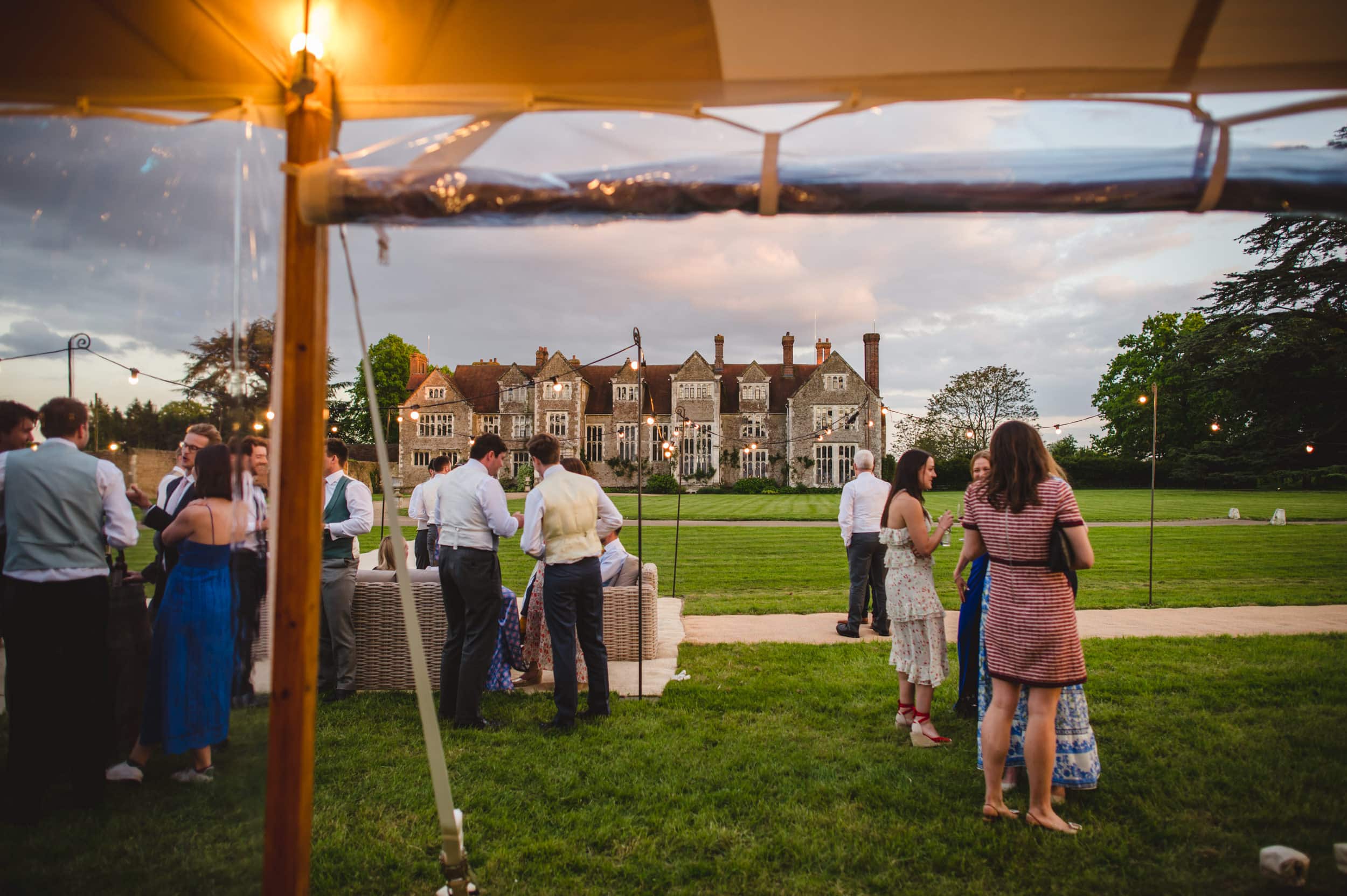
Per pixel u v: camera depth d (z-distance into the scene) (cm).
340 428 4331
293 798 183
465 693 384
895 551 375
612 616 528
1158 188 177
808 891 237
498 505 385
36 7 172
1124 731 363
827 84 194
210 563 212
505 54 190
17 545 241
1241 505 2342
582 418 4169
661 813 291
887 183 179
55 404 239
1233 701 406
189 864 199
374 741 368
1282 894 223
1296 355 2500
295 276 185
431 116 210
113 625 261
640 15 173
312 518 186
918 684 362
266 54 189
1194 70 181
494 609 392
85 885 201
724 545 1384
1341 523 1838
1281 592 825
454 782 319
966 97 192
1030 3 166
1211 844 255
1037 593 272
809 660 522
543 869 250
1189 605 745
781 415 4288
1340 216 177
